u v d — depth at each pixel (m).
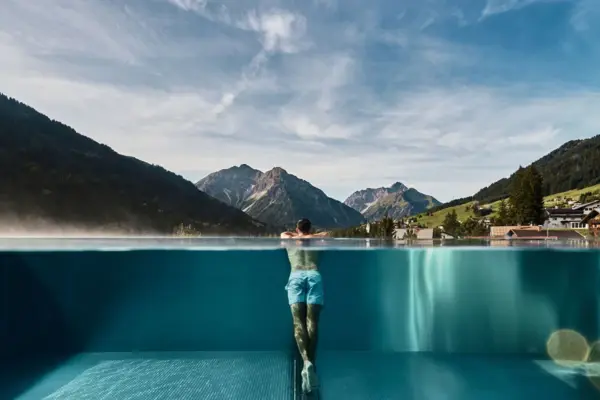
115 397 3.85
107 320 5.47
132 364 4.84
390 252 5.52
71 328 5.44
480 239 6.38
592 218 84.44
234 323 5.51
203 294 5.51
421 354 5.37
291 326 5.48
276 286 5.50
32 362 4.94
